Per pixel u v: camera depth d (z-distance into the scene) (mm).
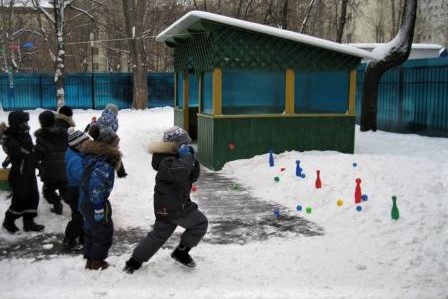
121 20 36750
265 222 6789
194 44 12211
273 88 10914
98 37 40156
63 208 7215
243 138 10734
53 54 38281
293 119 10992
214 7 29875
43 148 6602
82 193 4906
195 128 14789
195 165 5004
